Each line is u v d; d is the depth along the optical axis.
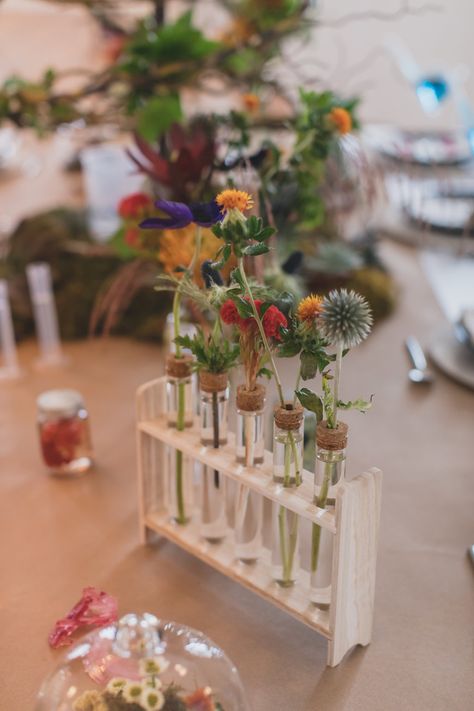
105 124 1.00
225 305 0.51
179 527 0.62
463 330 0.85
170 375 0.58
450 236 1.18
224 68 0.98
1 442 0.77
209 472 0.58
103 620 0.56
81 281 1.00
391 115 1.56
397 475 0.71
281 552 0.55
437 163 1.19
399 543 0.64
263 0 0.94
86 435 0.72
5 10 1.37
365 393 0.84
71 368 0.91
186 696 0.45
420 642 0.55
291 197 0.72
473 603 0.58
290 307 0.53
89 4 1.00
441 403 0.82
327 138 0.71
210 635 0.56
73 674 0.46
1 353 0.94
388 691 0.52
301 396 0.51
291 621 0.57
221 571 0.58
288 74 1.44
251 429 0.55
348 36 1.54
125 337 0.98
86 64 1.38
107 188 1.12
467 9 1.48
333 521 0.51
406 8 1.01
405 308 1.02
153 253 0.72
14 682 0.53
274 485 0.54
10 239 1.07
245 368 0.54
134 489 0.70
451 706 0.51
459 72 1.47
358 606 0.53
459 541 0.64
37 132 0.97
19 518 0.67
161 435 0.59
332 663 0.53
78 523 0.66
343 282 1.00
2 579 0.60
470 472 0.72
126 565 0.62
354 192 0.96
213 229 0.50
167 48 0.91
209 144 0.69
